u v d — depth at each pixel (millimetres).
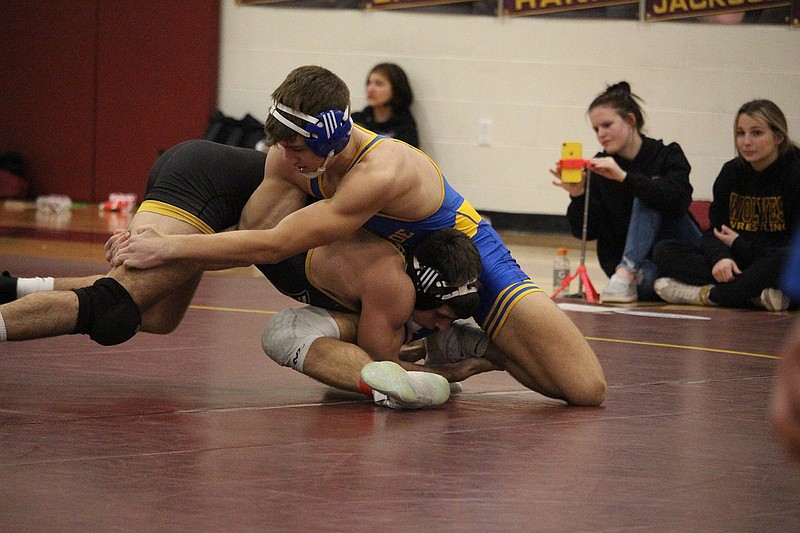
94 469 4070
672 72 16812
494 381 6418
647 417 5391
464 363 5934
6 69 20484
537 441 4785
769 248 10539
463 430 4969
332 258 5555
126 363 6367
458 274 5391
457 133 17812
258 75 18953
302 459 4324
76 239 14367
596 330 8727
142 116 19844
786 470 4379
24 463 4117
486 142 17703
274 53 18781
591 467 4355
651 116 16938
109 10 19797
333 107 5105
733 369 6945
